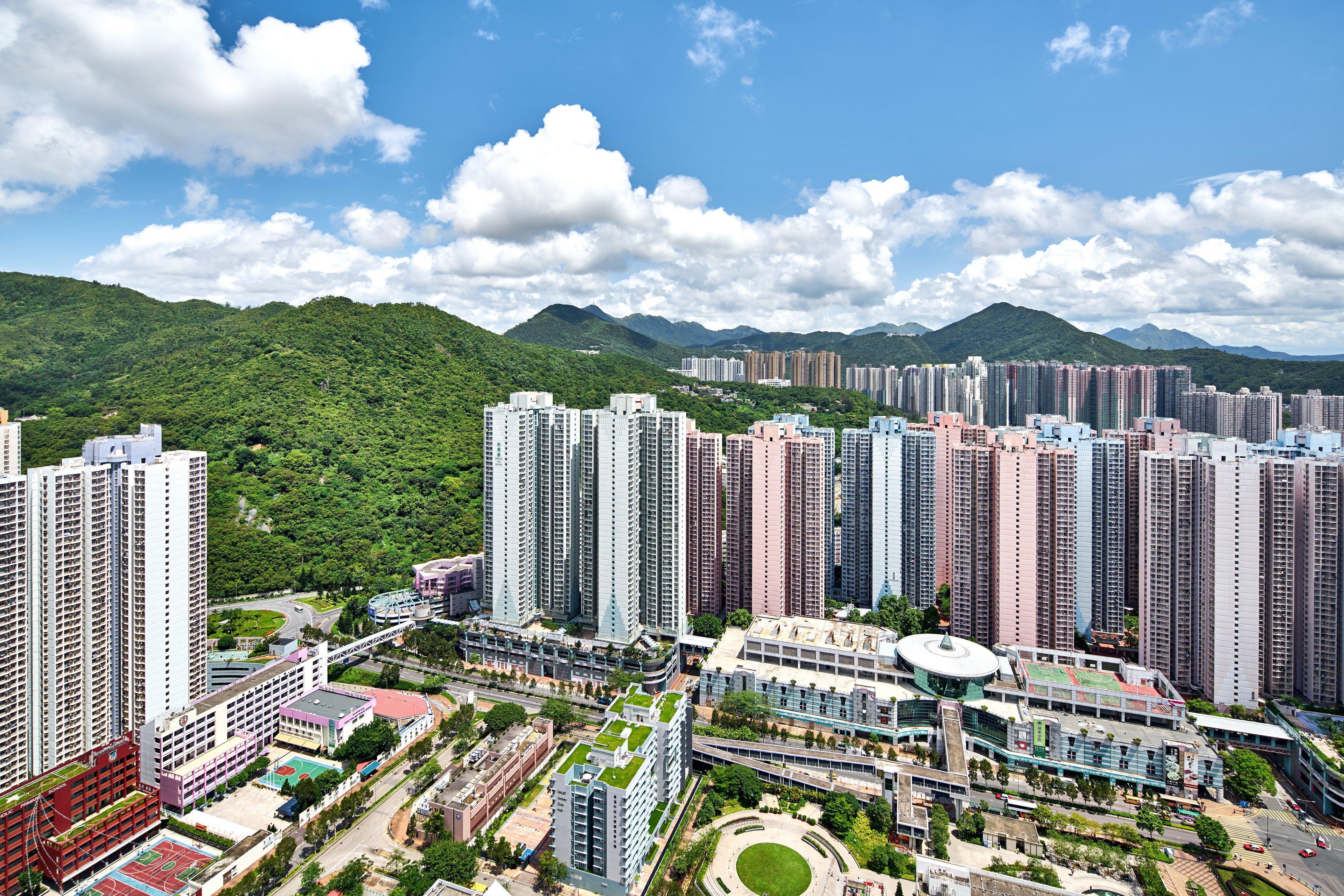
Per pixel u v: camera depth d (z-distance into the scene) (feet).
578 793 574.97
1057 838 628.28
